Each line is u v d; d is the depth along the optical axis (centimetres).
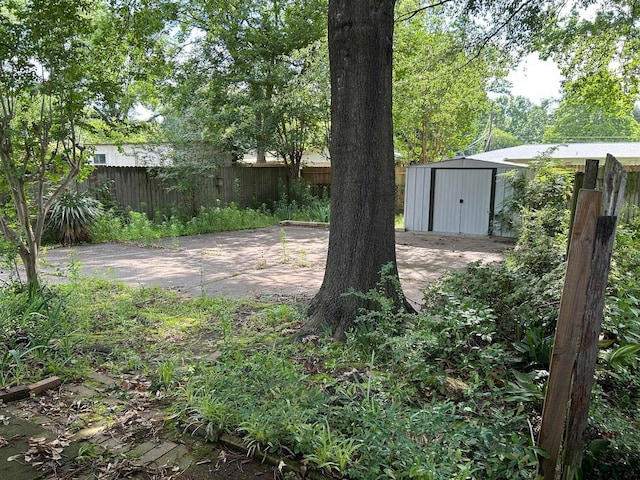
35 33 415
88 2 472
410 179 1129
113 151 1797
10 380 283
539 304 318
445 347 289
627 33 905
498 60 988
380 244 371
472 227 1069
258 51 1317
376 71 355
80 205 882
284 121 1339
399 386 253
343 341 348
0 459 208
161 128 1205
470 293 347
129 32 613
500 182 1020
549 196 801
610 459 194
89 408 256
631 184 920
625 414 237
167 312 438
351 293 345
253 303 471
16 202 432
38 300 381
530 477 178
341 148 367
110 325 396
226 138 1300
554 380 176
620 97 1122
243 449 214
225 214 1166
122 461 207
